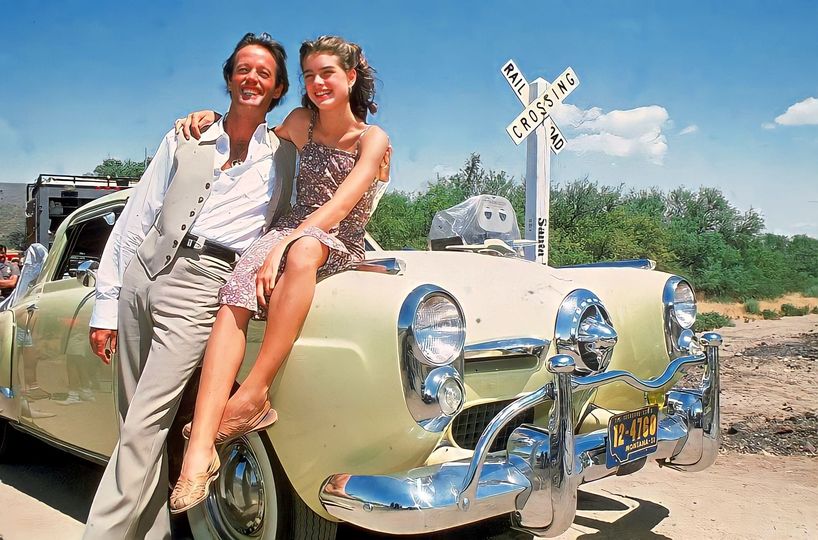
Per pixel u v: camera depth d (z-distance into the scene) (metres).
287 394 2.70
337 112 2.96
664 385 3.30
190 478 2.55
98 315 3.08
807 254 41.19
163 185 3.02
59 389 3.95
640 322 3.69
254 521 3.00
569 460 2.68
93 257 4.57
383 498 2.47
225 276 2.95
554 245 18.33
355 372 2.55
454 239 4.32
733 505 4.09
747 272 28.69
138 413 2.86
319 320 2.67
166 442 3.05
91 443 3.74
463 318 2.63
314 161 3.03
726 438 5.51
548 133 6.19
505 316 3.11
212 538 3.13
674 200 33.25
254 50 3.05
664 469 4.83
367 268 2.77
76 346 3.74
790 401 6.71
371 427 2.54
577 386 2.81
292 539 2.86
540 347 3.14
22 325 4.41
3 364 4.60
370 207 3.04
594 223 20.92
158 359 2.88
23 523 3.87
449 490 2.50
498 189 22.17
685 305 3.75
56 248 4.44
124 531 2.87
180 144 2.98
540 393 2.69
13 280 10.07
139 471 2.87
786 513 3.95
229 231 2.97
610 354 3.37
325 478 2.67
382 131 2.98
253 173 3.03
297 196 3.10
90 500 4.28
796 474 4.68
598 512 4.00
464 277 3.25
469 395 2.92
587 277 3.92
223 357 2.67
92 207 4.23
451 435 2.85
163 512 3.04
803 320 19.55
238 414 2.65
